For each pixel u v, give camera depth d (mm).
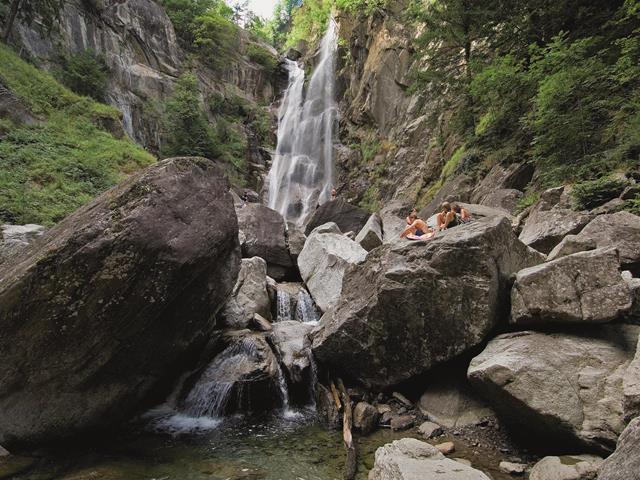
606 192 8109
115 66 26328
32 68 19484
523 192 13016
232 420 6234
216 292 6340
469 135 17828
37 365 4758
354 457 4824
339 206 18172
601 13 12141
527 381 4465
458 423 5406
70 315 4762
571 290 4926
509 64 13695
